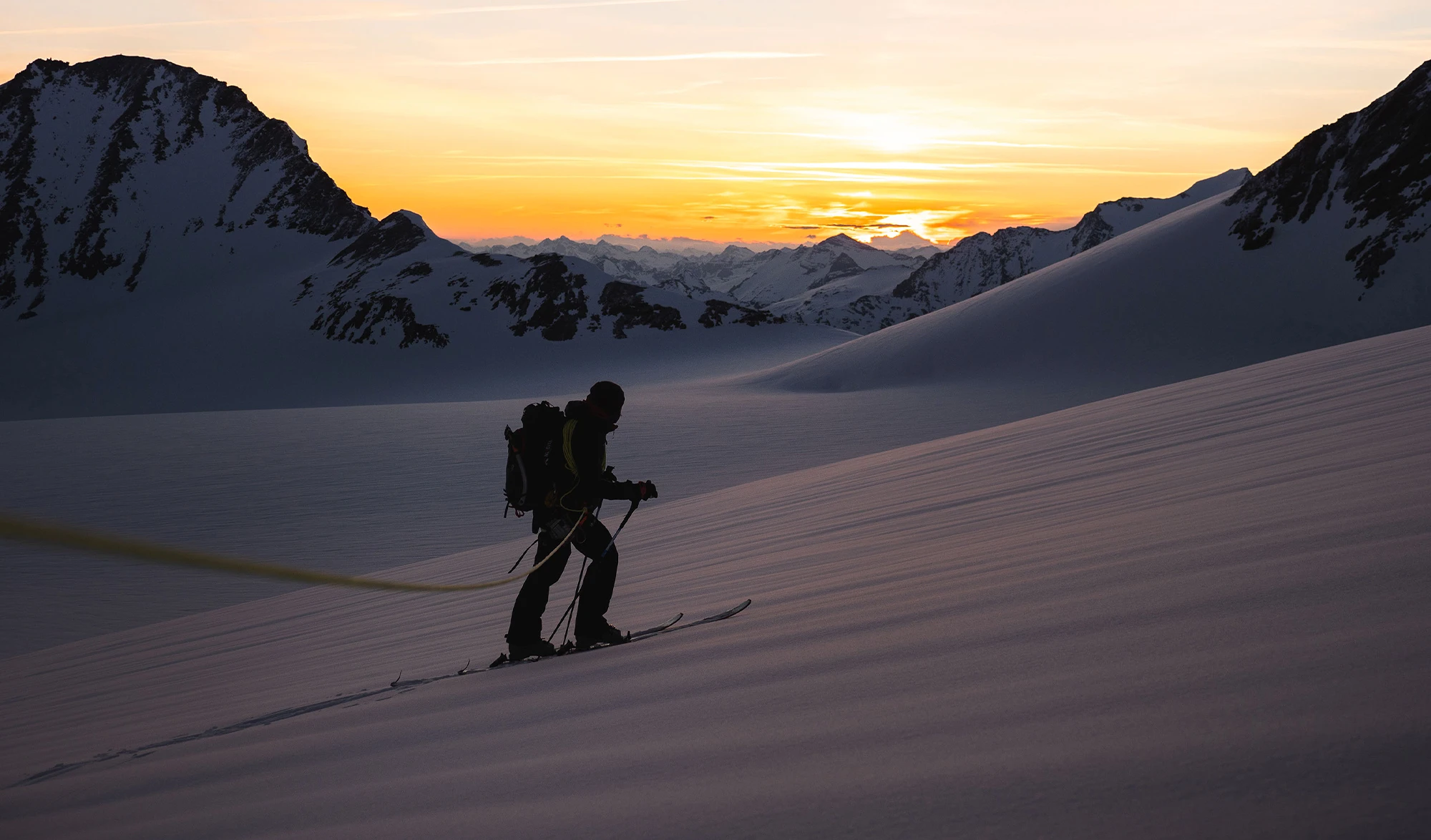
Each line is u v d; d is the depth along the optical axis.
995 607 2.51
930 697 1.74
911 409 47.94
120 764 3.05
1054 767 1.23
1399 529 2.30
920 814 1.17
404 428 35.00
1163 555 2.74
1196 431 6.97
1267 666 1.47
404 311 151.12
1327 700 1.26
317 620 8.16
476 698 2.84
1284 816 0.97
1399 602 1.67
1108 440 7.77
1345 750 1.09
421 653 4.87
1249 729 1.22
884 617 2.72
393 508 21.83
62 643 12.80
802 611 3.22
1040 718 1.46
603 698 2.40
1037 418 12.30
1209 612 1.92
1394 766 1.02
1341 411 5.96
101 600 15.11
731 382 85.88
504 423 36.06
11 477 25.84
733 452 29.77
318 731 2.84
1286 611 1.79
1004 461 8.20
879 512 6.69
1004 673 1.80
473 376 132.25
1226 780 1.08
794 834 1.19
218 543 18.69
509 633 3.69
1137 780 1.14
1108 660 1.73
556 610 5.62
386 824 1.64
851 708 1.77
